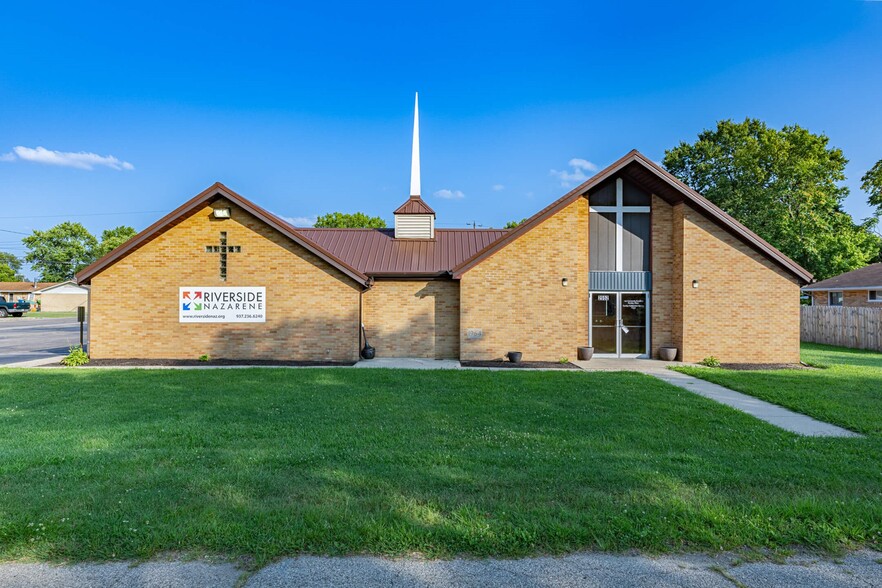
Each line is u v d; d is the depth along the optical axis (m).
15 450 5.85
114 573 3.28
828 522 4.02
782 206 33.94
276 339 15.84
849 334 21.03
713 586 3.18
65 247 83.81
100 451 5.83
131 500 4.34
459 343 16.80
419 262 17.80
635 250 17.00
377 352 16.88
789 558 3.54
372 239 19.64
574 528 3.80
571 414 8.02
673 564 3.43
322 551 3.53
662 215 16.84
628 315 16.94
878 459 5.92
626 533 3.77
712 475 5.10
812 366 15.03
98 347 15.75
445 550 3.56
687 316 15.88
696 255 15.92
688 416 7.99
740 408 9.05
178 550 3.56
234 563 3.40
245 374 12.37
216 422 7.36
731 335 15.81
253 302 15.86
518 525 3.87
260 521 3.91
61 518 3.95
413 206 19.70
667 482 4.89
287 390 10.10
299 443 6.25
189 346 15.85
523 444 6.27
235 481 4.83
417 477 4.99
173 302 15.86
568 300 15.94
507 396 9.53
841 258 33.28
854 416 8.12
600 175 15.73
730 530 3.83
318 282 15.84
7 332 28.39
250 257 15.89
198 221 15.95
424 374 12.43
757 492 4.67
